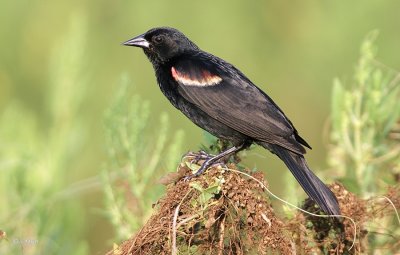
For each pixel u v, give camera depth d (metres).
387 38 17.81
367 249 10.20
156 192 10.59
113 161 10.91
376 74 11.05
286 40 18.73
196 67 11.63
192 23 18.48
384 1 18.02
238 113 11.05
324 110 18.36
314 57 18.52
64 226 12.20
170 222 8.88
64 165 12.98
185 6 18.56
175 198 8.99
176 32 12.14
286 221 9.71
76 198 13.34
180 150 10.62
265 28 18.70
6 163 12.36
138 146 10.84
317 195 9.74
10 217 11.79
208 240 8.94
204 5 18.59
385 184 10.91
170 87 11.82
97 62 18.09
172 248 8.64
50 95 13.90
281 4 18.72
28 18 18.44
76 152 13.66
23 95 18.14
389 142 11.52
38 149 13.05
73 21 14.13
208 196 8.90
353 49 18.14
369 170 11.02
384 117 10.98
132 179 10.69
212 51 18.47
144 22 18.41
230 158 10.80
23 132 13.40
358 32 18.14
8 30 18.41
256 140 10.98
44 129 15.20
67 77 13.72
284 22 18.67
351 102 11.12
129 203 10.77
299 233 9.66
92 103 17.44
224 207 8.91
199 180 8.99
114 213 10.77
